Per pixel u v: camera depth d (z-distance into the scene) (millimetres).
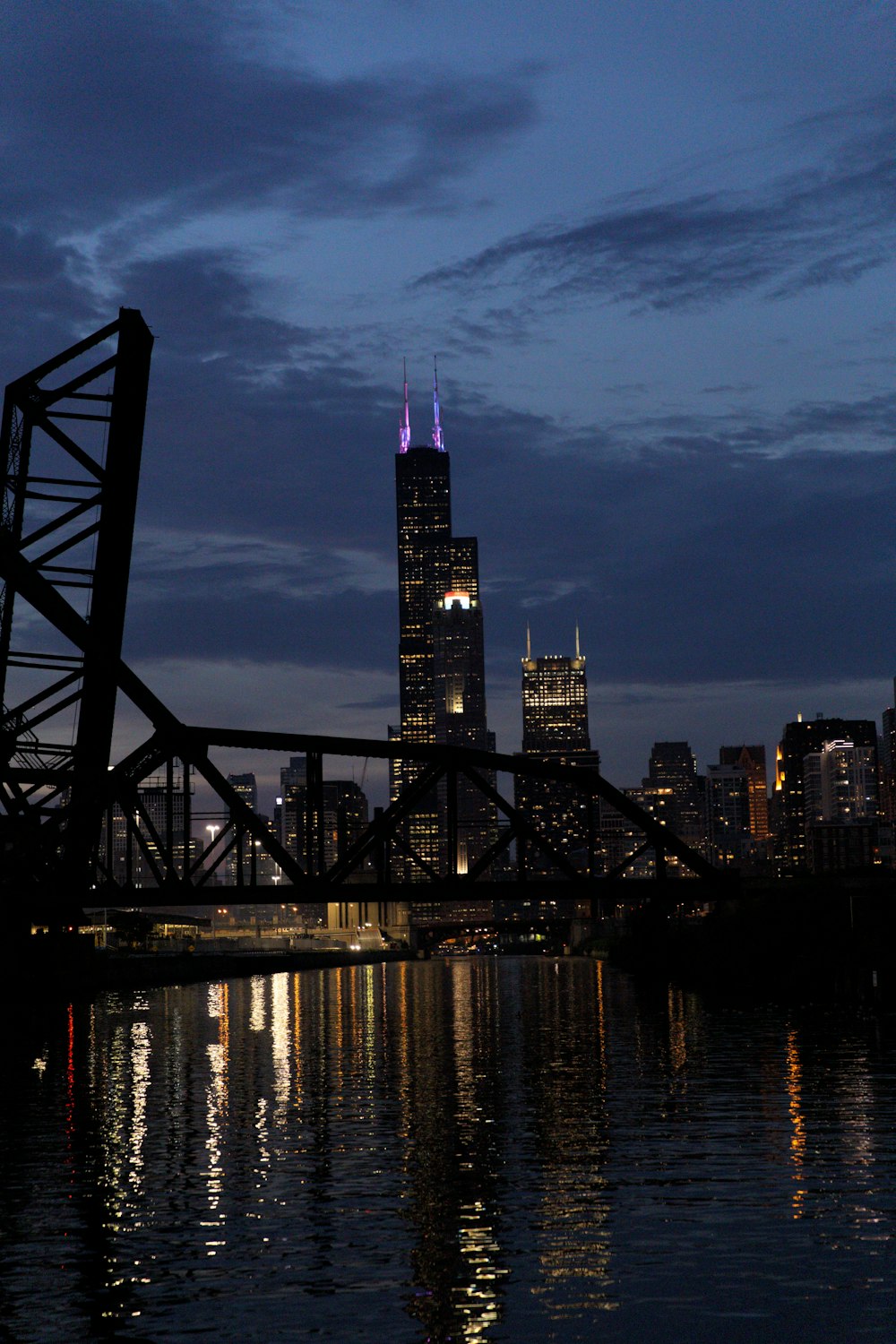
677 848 105250
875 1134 55156
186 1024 124812
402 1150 53625
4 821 98000
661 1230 40500
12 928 141125
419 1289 35688
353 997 188375
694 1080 74000
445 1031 116812
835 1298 34625
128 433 94000
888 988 133500
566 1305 34469
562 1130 57781
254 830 99875
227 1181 48219
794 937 156250
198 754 99750
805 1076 74188
